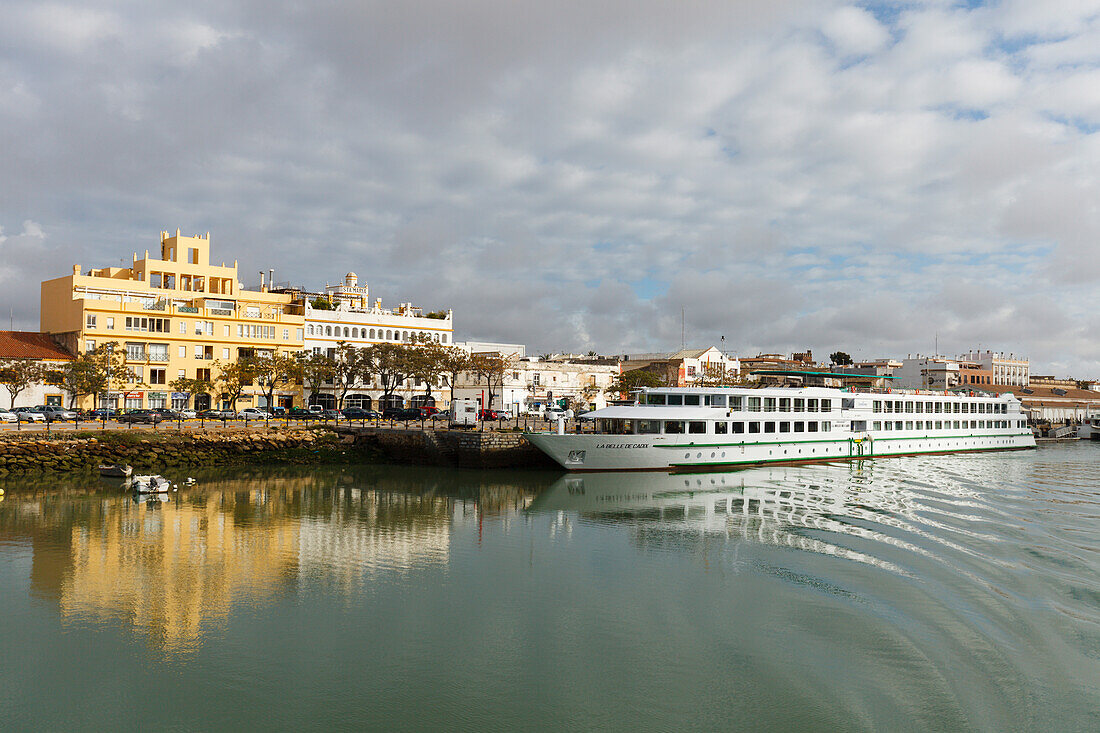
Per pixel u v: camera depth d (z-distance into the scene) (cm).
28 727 2036
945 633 2584
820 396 7762
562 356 14962
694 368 13925
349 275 13725
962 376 19075
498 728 2027
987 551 3622
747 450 7194
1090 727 1969
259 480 6397
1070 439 13250
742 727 2014
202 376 10125
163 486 5578
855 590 3088
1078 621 2667
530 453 7406
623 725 2044
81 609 2920
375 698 2205
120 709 2134
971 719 2020
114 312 9519
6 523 4378
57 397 8894
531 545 4038
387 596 3119
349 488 6047
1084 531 4084
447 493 5853
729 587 3206
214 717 2092
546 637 2661
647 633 2689
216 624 2781
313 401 10812
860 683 2244
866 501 5244
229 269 11231
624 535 4288
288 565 3581
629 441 6769
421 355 10250
